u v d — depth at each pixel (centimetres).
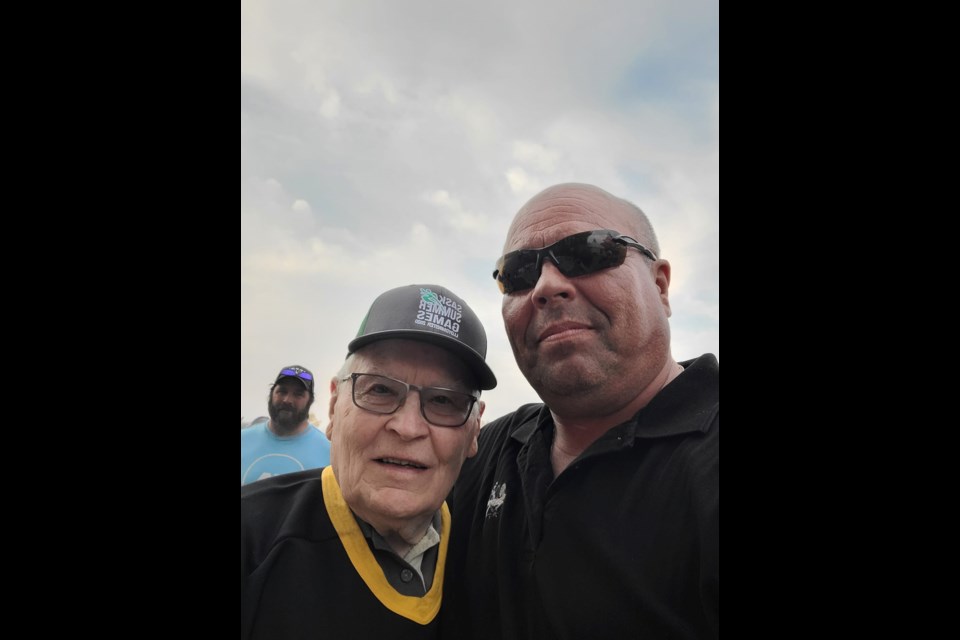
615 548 54
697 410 56
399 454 56
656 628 51
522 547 58
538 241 58
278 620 55
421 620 57
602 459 56
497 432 66
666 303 61
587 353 57
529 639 55
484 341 61
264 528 60
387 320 57
